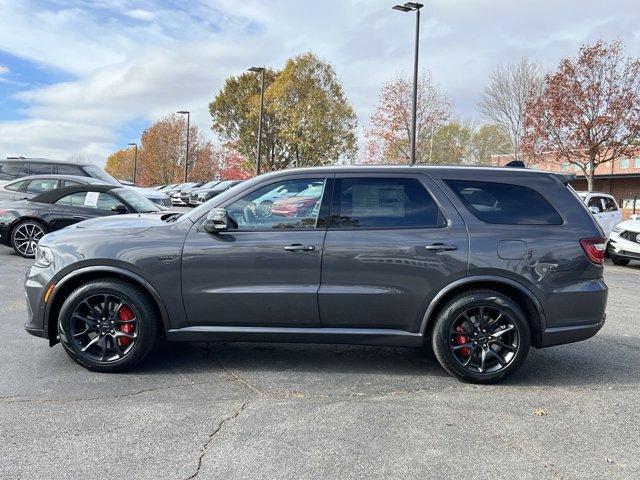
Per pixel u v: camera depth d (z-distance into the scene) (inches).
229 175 2124.8
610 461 131.5
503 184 186.4
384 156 1224.2
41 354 202.4
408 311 179.3
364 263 177.2
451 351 179.6
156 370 189.2
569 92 929.5
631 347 229.9
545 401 168.6
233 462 127.3
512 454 133.9
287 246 177.6
